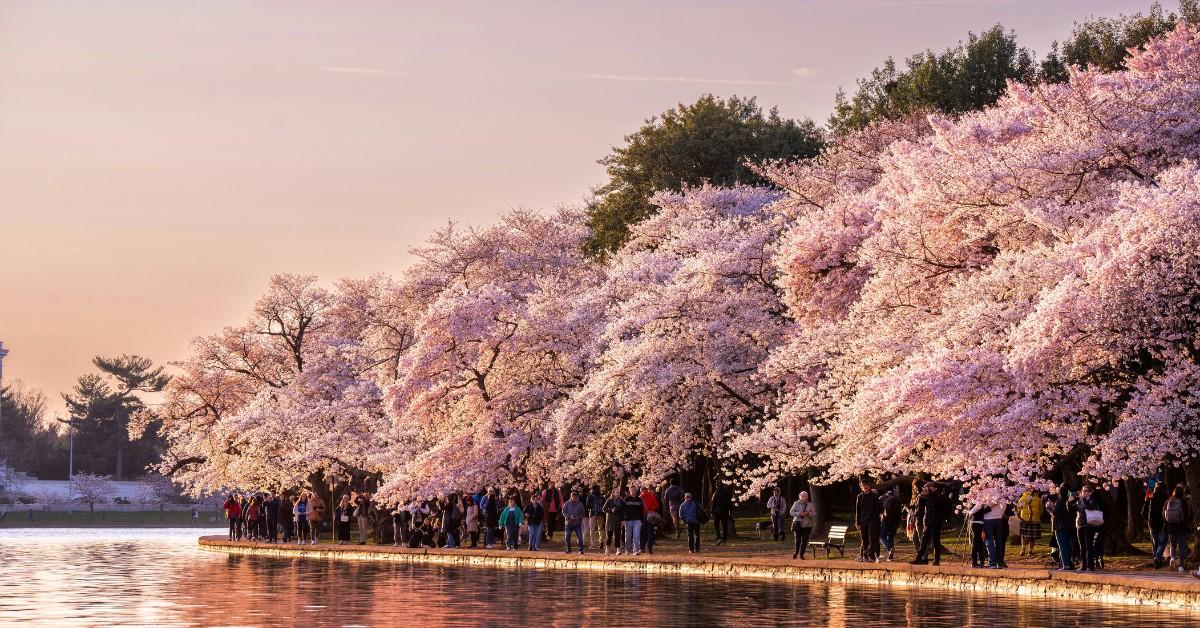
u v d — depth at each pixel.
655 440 45.22
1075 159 31.61
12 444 191.25
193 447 69.75
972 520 30.20
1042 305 27.48
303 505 56.44
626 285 50.19
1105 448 27.20
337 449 57.12
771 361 38.91
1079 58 72.31
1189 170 29.05
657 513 41.16
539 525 42.28
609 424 47.22
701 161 82.94
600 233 82.19
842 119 84.44
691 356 43.25
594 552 41.56
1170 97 32.50
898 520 34.66
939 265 33.81
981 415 28.59
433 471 48.84
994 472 28.52
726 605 24.16
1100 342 27.72
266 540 58.06
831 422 35.50
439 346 49.75
